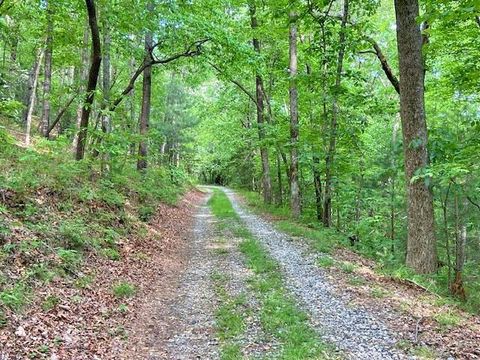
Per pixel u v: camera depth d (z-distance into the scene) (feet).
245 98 95.30
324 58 50.93
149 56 60.08
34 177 34.65
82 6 50.19
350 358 18.78
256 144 75.61
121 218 41.96
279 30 66.64
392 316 24.08
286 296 27.99
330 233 52.39
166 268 36.35
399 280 31.48
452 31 39.22
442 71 53.11
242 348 20.35
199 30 52.21
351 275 33.32
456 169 27.53
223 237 51.78
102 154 48.47
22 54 79.61
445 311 25.20
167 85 133.18
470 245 47.88
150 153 94.27
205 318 24.88
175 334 22.54
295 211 66.80
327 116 57.26
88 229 33.88
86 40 60.70
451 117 45.75
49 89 65.36
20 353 16.56
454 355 18.94
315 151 60.95
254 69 64.28
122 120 54.65
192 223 65.36
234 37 57.41
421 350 19.43
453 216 41.42
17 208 29.30
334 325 22.86
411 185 33.17
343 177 60.03
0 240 23.93
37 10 51.39
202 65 61.52
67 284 24.61
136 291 28.55
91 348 19.03
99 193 41.78
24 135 66.03
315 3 46.68
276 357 19.25
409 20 32.94
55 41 62.23
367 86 79.56
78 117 64.90
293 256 39.93
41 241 26.32
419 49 33.22
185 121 137.08
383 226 58.70
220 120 102.58
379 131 86.79
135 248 38.06
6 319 18.34
